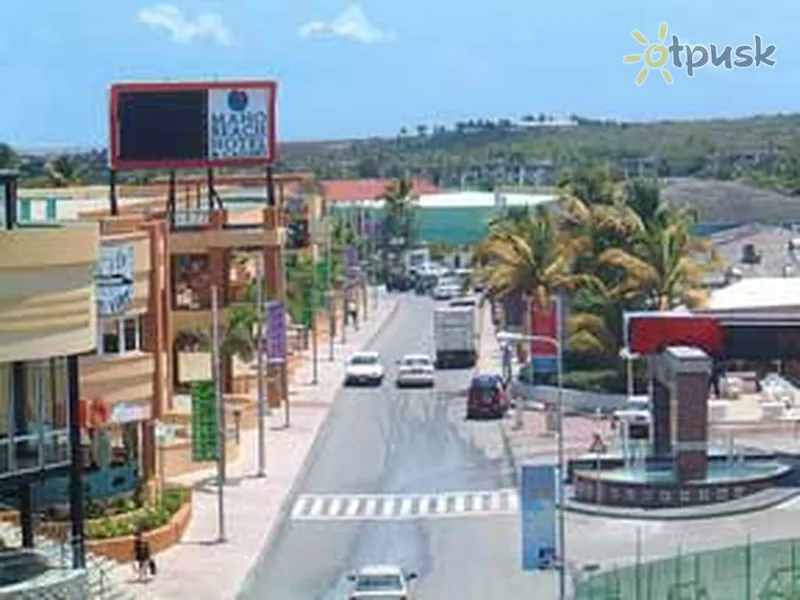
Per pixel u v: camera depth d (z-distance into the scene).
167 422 122.69
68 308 80.62
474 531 105.94
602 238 162.25
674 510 110.06
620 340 157.75
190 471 123.44
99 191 191.50
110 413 106.44
